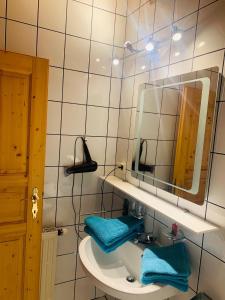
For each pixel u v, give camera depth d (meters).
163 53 1.38
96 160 1.80
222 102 1.03
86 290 1.87
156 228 1.41
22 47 1.50
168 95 1.33
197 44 1.16
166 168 1.34
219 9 1.04
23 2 1.48
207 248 1.08
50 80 1.59
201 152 1.11
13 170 1.42
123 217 1.50
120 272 1.39
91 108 1.74
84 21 1.65
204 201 1.10
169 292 1.06
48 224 1.69
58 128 1.65
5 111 1.37
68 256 1.77
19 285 1.52
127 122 1.74
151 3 1.50
